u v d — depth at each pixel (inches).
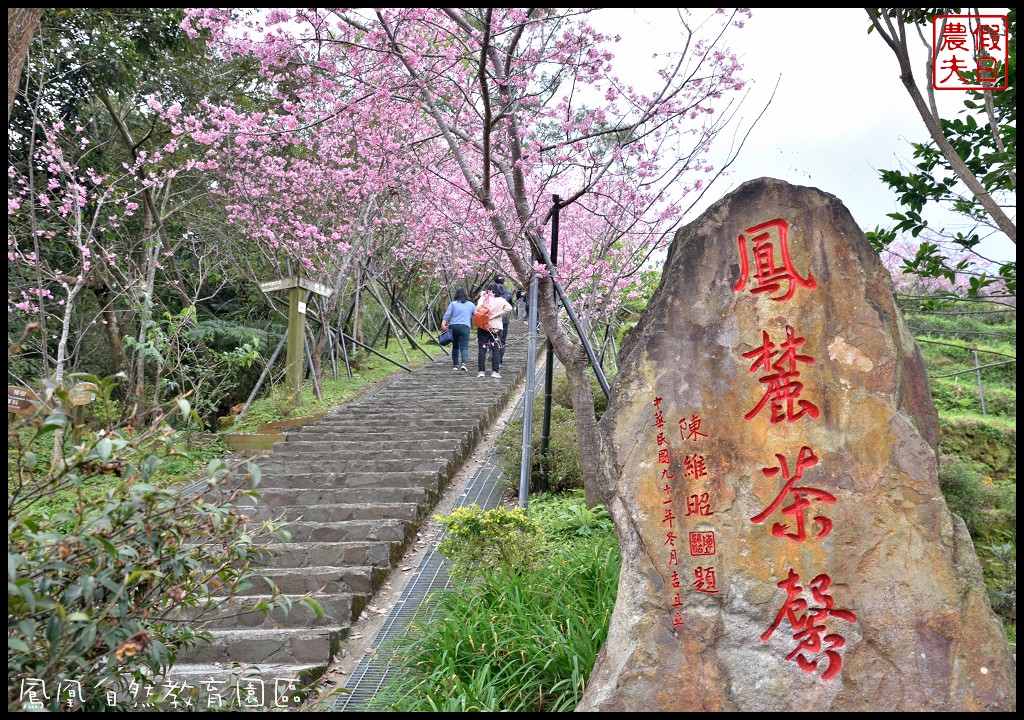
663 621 140.1
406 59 241.0
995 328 635.5
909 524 138.1
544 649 154.2
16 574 102.1
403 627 189.8
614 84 234.7
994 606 214.7
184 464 318.3
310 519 257.0
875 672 133.2
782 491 143.5
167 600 122.5
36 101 334.3
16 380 348.2
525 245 259.1
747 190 156.6
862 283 149.5
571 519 242.8
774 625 137.9
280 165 442.0
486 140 216.7
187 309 339.9
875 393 144.4
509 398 482.6
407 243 534.9
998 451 444.1
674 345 152.9
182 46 391.5
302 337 420.5
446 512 280.7
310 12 226.2
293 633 180.2
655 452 148.9
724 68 225.3
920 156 221.8
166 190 432.5
